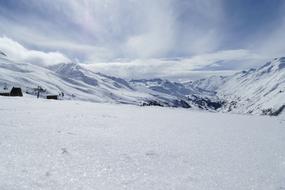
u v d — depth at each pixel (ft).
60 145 32.73
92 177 23.17
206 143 43.29
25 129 41.27
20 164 24.35
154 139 43.55
